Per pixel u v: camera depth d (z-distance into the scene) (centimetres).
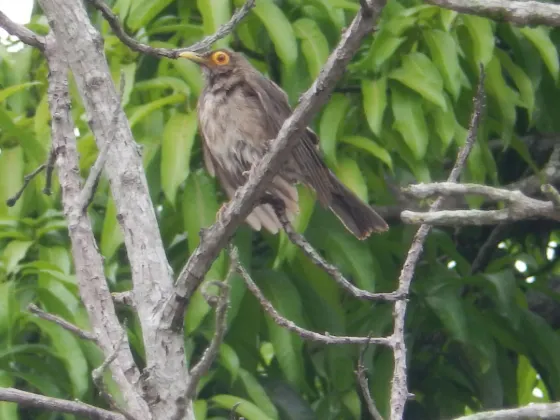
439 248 1183
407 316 1048
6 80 1080
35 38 756
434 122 1038
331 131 981
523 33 1030
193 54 1012
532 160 1254
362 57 1077
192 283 689
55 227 963
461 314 1003
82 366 872
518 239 1322
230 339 1012
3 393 634
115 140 736
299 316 984
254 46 1089
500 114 1102
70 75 1049
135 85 1014
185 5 1095
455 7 602
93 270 691
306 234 1032
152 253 713
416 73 984
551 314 1232
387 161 978
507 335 1073
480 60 984
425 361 1132
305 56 1004
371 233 974
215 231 691
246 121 1000
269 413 943
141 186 730
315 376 1141
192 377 618
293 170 913
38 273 921
